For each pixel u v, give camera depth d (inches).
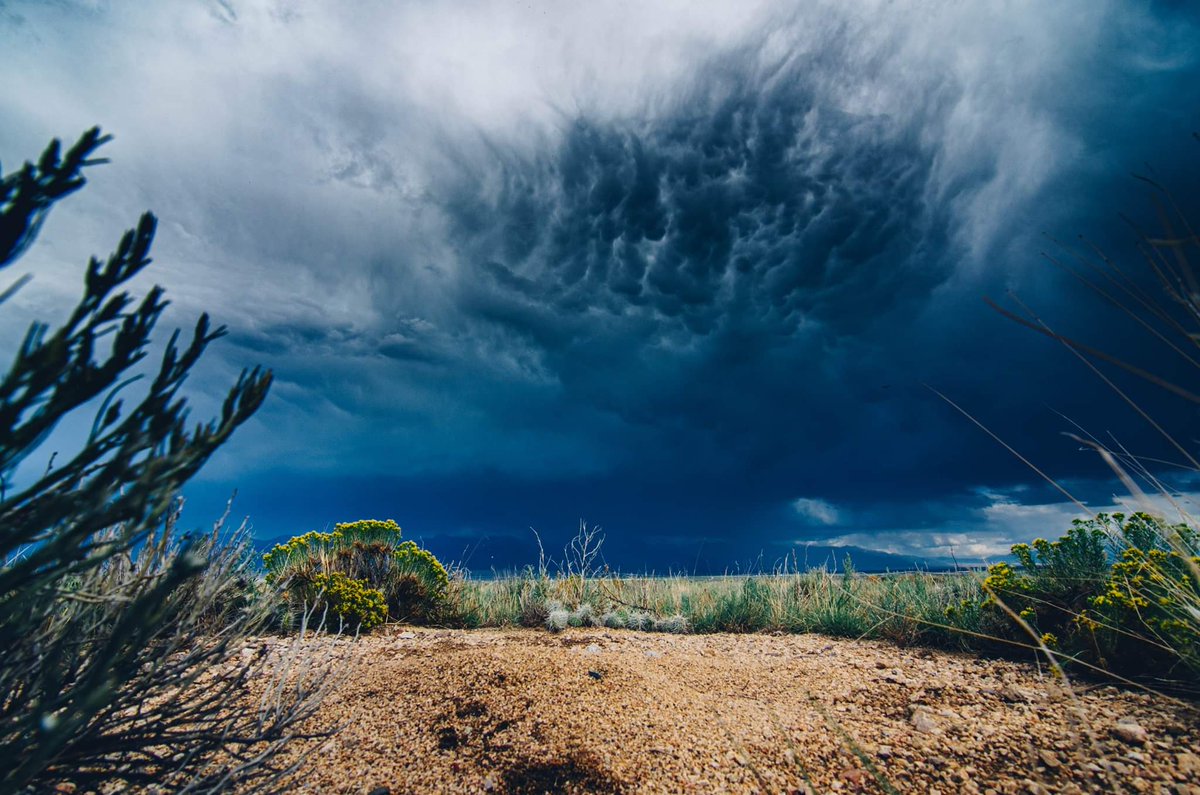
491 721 125.6
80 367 49.1
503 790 100.7
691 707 135.1
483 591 347.9
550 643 227.8
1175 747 104.4
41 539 50.6
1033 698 138.7
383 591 284.2
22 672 61.0
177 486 52.5
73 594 59.2
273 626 223.5
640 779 102.3
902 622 232.1
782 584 312.0
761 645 227.0
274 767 101.7
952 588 244.4
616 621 299.1
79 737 66.5
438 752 113.6
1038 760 104.1
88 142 49.8
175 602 77.8
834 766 106.2
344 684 148.2
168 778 78.3
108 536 76.2
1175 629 134.3
